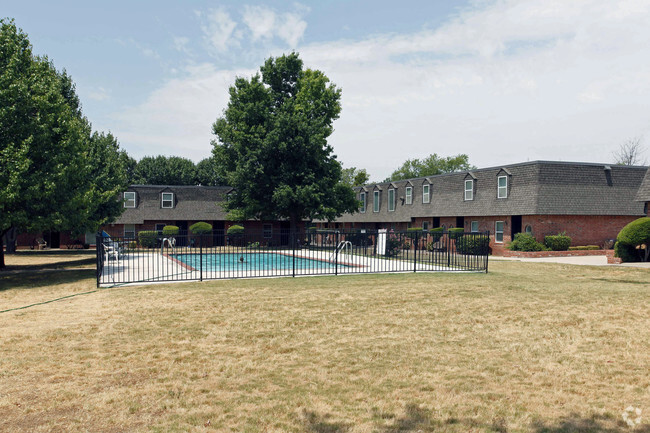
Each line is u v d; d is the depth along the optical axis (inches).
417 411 192.5
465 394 210.1
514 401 201.9
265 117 1400.1
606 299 440.1
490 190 1280.8
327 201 1414.9
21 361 260.4
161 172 2450.8
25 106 666.8
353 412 192.1
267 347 284.5
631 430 173.5
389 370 242.1
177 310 396.8
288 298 452.4
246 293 485.7
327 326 335.9
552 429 175.5
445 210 1422.2
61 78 1165.7
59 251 1419.8
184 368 247.6
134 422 184.4
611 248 1173.1
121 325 343.9
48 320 365.4
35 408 197.8
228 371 242.2
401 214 1628.9
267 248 1380.4
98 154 1166.3
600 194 1190.3
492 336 306.8
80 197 743.7
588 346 281.6
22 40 740.0
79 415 190.9
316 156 1408.7
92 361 259.9
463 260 954.7
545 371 238.8
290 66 1524.4
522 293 478.3
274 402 202.8
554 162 1162.6
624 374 233.0
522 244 1115.3
